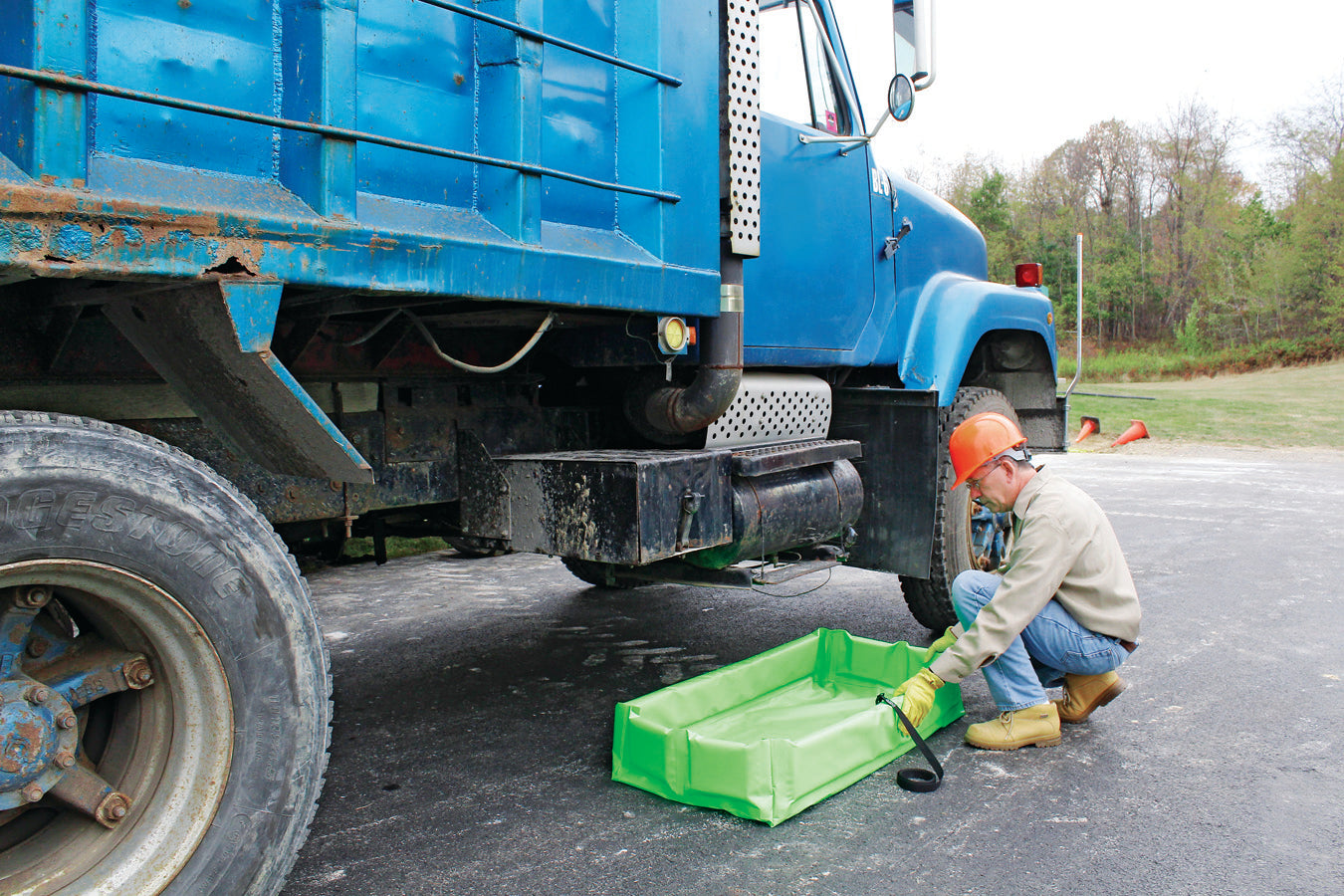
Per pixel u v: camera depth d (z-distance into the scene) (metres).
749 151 2.82
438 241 1.85
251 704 1.62
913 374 4.12
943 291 4.28
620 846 2.23
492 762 2.77
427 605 4.82
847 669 3.38
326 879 2.08
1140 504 8.65
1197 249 39.56
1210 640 4.08
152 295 1.63
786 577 3.21
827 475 3.33
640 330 2.66
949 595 3.98
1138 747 2.87
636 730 2.60
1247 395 22.20
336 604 4.83
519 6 2.05
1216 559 5.98
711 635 4.27
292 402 1.65
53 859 1.52
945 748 2.88
